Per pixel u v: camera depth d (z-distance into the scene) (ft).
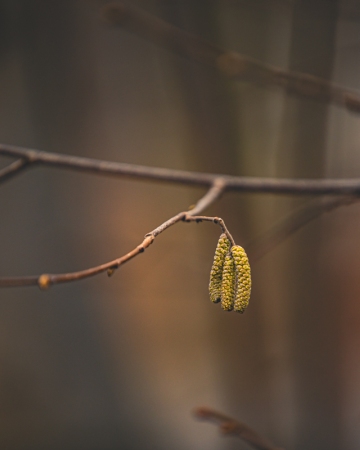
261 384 6.24
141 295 6.98
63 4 6.57
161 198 7.85
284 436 6.12
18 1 6.39
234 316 6.49
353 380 6.63
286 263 6.09
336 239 6.72
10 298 6.81
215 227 6.29
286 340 6.19
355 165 6.80
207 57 4.40
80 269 6.91
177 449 6.86
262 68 4.10
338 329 6.35
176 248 6.40
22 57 6.65
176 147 7.84
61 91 6.83
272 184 3.62
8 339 6.75
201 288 6.88
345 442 6.06
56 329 6.80
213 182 3.55
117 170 3.51
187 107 5.95
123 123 7.92
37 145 6.95
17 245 6.84
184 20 6.07
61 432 6.64
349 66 6.28
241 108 6.13
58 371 6.81
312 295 6.01
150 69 7.91
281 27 6.43
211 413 3.69
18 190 6.88
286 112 5.50
